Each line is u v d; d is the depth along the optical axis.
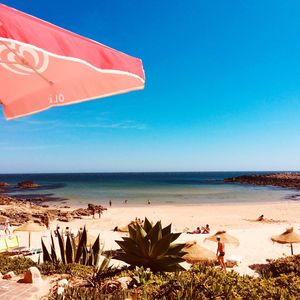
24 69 2.54
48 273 7.31
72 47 2.06
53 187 100.69
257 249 17.09
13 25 1.76
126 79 2.54
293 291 3.88
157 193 74.62
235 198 61.38
